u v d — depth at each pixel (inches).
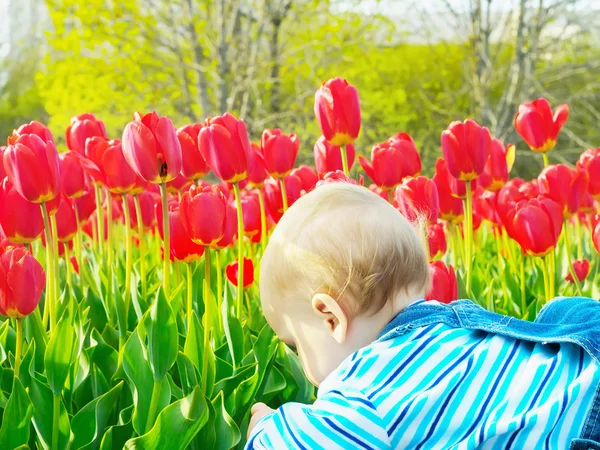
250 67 533.3
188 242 68.9
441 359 54.6
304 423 52.7
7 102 739.4
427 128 651.5
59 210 84.4
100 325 84.0
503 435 52.4
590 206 117.7
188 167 79.1
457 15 587.8
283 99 616.7
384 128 577.9
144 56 539.2
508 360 54.9
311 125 526.0
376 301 56.9
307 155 550.0
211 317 74.5
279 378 69.4
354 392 53.1
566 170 91.7
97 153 80.4
